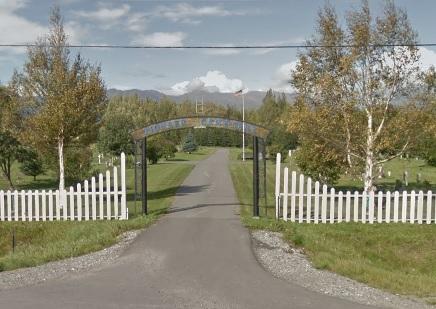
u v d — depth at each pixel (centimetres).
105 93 1898
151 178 2928
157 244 1130
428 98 1566
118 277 866
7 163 2736
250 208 1659
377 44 1584
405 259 1205
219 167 3912
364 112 1636
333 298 743
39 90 1838
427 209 1443
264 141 1474
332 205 1458
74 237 1297
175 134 7856
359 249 1245
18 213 1566
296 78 1673
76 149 2359
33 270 929
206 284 820
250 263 965
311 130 1631
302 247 1145
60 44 1831
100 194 1516
